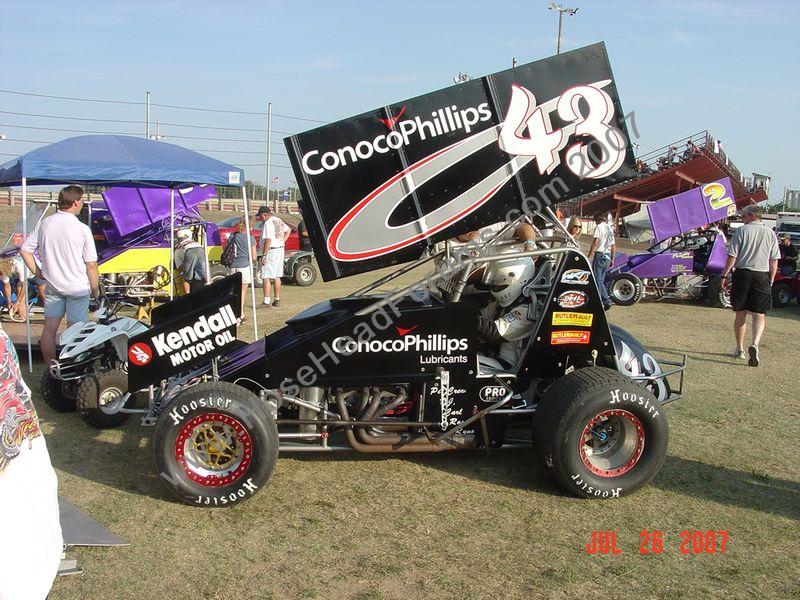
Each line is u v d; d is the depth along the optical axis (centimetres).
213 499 370
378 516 369
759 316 742
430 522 363
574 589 301
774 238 733
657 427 388
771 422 545
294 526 356
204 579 304
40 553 200
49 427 508
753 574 317
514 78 396
